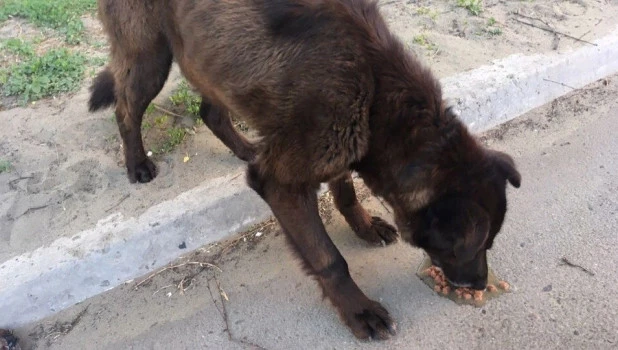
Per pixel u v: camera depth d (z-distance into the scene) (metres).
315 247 1.18
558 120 1.69
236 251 1.39
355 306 1.19
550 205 1.43
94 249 1.33
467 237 0.98
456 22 1.97
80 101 1.78
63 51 1.92
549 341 1.14
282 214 1.18
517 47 1.83
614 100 1.74
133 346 1.22
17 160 1.61
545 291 1.23
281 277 1.32
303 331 1.21
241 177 1.50
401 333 1.18
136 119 1.51
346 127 1.09
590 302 1.20
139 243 1.35
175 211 1.41
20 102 1.78
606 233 1.35
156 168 1.56
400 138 1.10
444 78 1.69
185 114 1.75
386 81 1.09
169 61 1.45
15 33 2.06
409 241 1.16
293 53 1.10
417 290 1.26
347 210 1.36
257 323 1.24
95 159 1.61
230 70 1.19
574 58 1.77
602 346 1.13
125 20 1.38
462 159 1.06
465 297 1.23
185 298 1.30
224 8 1.19
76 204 1.48
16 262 1.32
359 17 1.11
